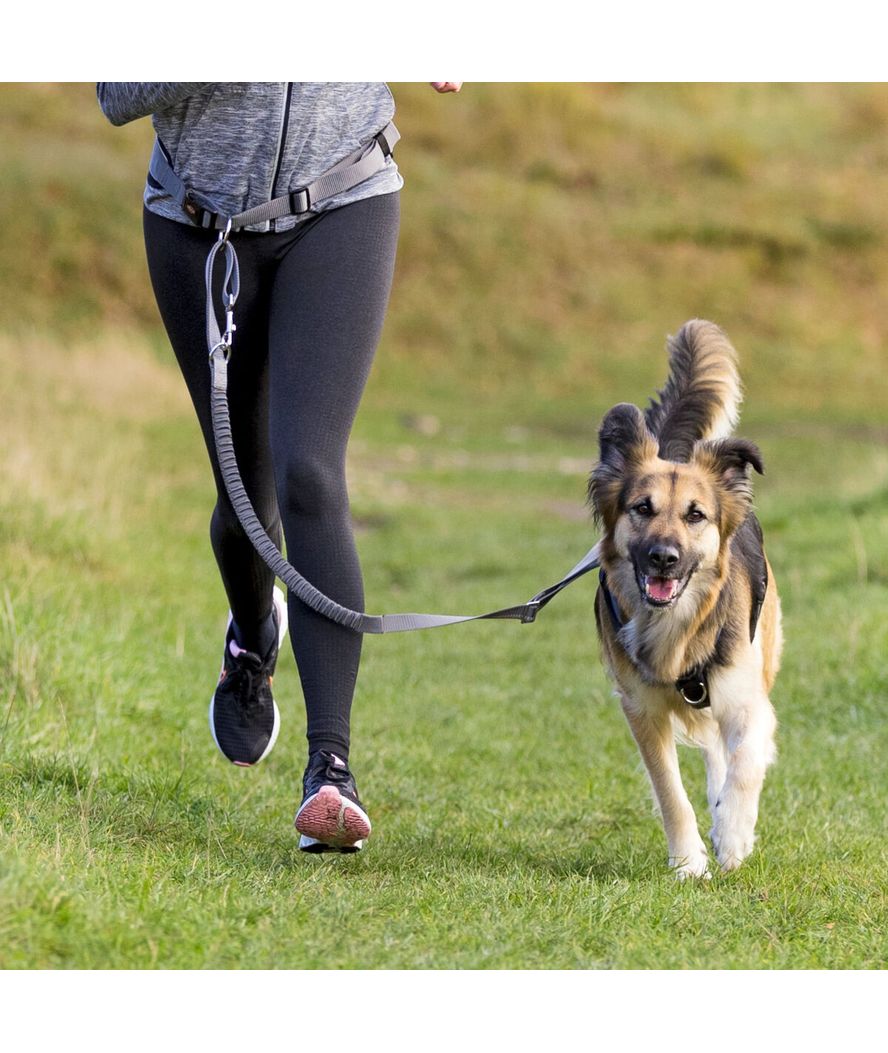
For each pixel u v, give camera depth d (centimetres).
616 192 6212
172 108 646
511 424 4325
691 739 809
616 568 797
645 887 665
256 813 796
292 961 500
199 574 1830
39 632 1073
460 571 2211
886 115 7025
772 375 5066
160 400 3198
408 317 5159
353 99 651
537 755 1085
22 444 1897
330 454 630
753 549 853
